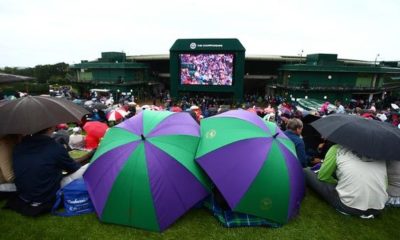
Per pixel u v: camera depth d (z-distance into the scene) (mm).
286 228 3414
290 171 3387
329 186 3969
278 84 44469
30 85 36781
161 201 3217
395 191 3914
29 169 3361
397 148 3314
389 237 3311
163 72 51844
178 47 39031
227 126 3764
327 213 3787
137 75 45531
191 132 3854
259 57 44562
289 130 4621
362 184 3486
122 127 3861
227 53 37969
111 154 3475
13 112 3326
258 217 3350
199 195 3408
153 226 3230
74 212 3561
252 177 3203
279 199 3279
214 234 3260
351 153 3625
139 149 3344
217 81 39094
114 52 47438
